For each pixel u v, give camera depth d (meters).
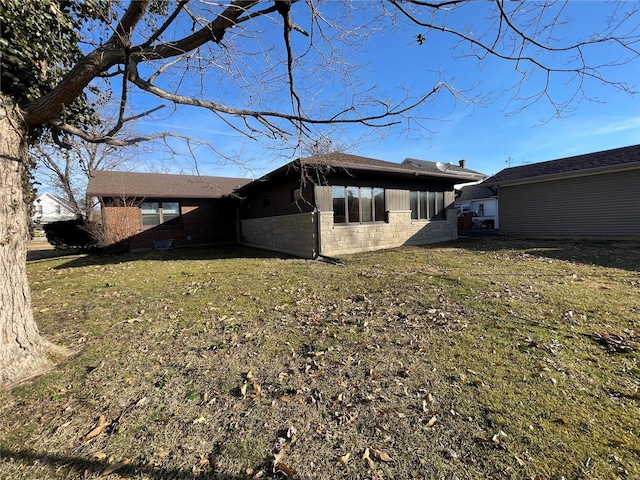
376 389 2.41
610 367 2.54
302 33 2.71
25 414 2.18
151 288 5.96
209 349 3.21
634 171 10.12
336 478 1.63
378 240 10.34
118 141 2.91
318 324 3.79
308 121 2.95
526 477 1.57
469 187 25.97
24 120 2.69
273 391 2.44
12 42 3.10
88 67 2.45
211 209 14.89
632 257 7.27
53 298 5.31
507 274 5.87
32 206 6.28
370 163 10.73
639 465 1.60
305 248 9.45
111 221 12.09
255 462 1.75
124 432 2.00
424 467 1.67
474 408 2.12
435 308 4.12
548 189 12.30
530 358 2.74
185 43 2.50
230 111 2.86
